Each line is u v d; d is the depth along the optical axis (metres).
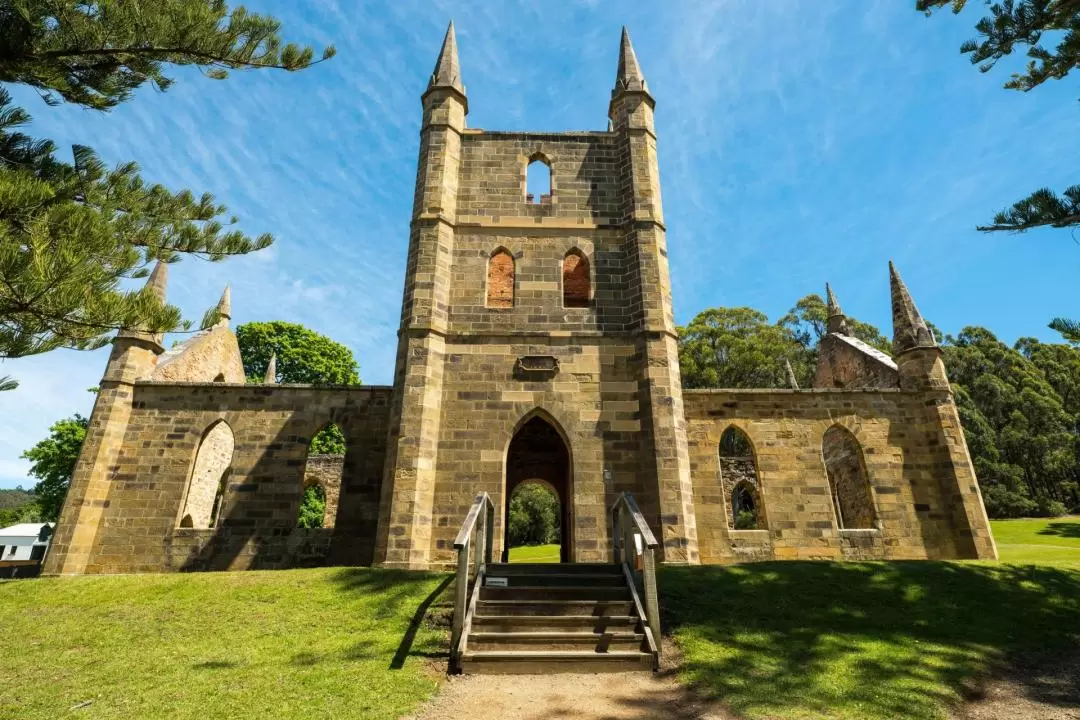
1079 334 12.70
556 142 21.33
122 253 10.97
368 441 19.39
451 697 8.38
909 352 22.08
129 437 19.23
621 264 19.80
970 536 19.36
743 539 19.44
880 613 12.20
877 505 20.09
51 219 9.98
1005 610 12.46
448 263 19.27
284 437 19.48
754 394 21.12
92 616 12.04
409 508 16.02
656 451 16.97
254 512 18.66
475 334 18.41
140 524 18.33
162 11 12.86
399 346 18.20
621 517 13.59
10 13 11.99
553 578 12.43
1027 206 13.50
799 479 20.22
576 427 17.59
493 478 16.97
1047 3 13.59
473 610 10.72
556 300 19.17
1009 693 8.91
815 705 8.11
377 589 13.08
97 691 8.54
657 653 9.70
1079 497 50.06
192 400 19.77
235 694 8.34
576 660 9.59
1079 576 14.73
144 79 14.47
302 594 12.88
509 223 20.00
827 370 28.66
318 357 44.41
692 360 46.81
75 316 9.88
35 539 46.62
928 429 21.06
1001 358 57.84
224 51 13.52
